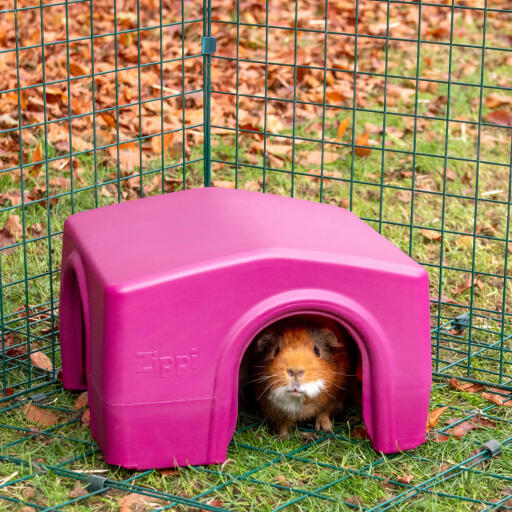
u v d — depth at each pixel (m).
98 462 4.61
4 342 5.48
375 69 11.13
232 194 5.23
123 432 4.36
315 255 4.40
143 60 10.87
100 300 4.32
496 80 10.92
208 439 4.48
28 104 9.07
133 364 4.29
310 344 4.76
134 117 9.12
